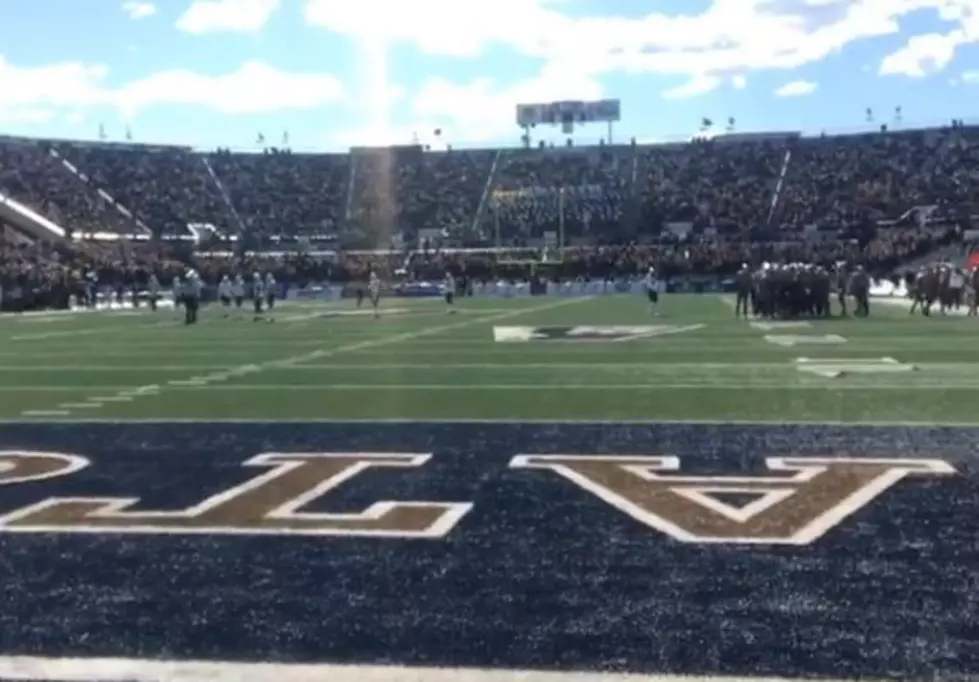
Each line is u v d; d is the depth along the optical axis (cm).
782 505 829
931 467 953
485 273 5884
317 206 7825
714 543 734
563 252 6244
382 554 724
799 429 1151
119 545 753
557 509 830
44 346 2497
